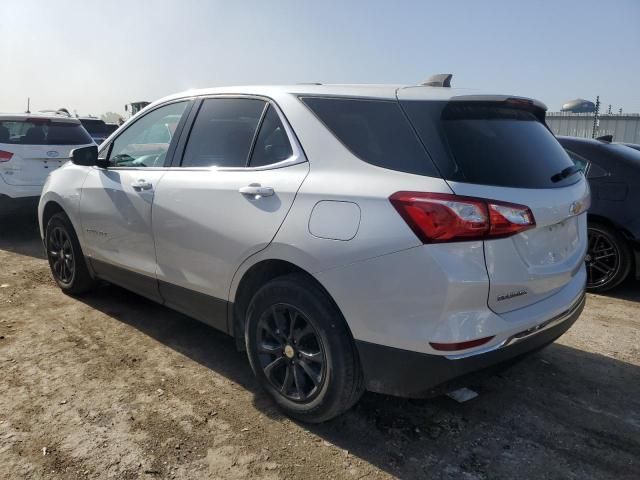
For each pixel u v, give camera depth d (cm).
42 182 725
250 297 315
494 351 241
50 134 743
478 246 230
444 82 299
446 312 230
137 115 411
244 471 254
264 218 285
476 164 243
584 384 342
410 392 249
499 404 317
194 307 345
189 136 354
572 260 290
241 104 330
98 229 413
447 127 250
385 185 246
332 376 265
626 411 311
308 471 255
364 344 253
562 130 2064
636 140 1945
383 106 265
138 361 361
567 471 258
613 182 511
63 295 485
